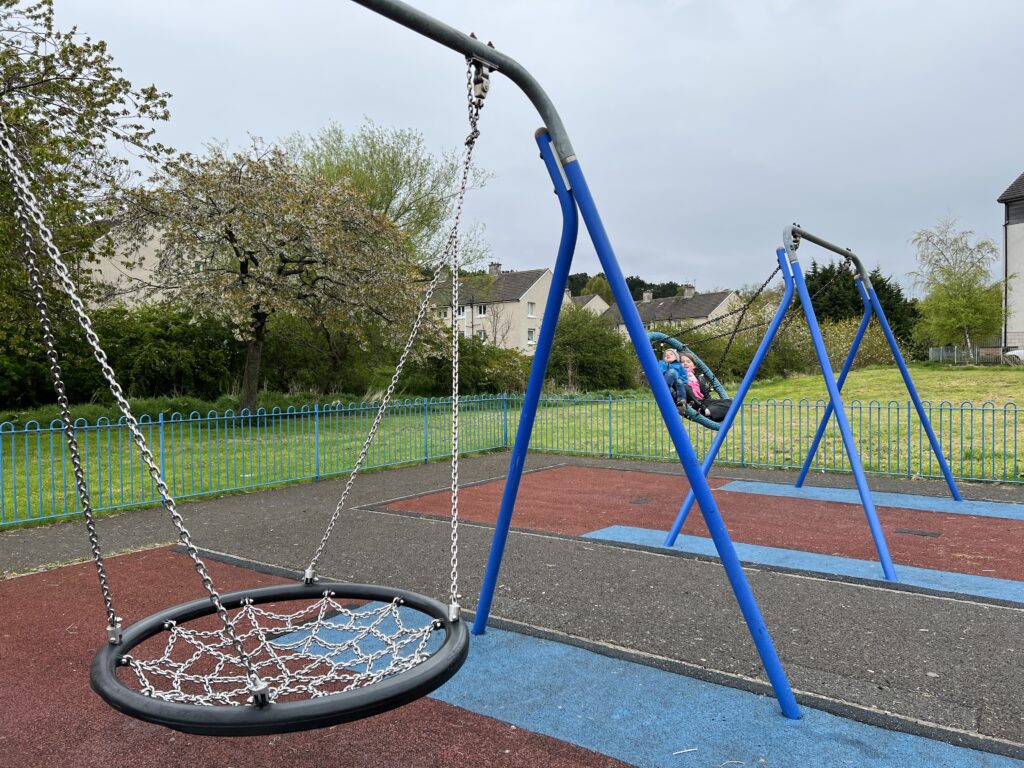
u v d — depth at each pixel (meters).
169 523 7.19
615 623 4.17
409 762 2.68
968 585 4.87
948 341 28.33
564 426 16.86
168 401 16.89
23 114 11.29
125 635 2.36
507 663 3.59
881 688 3.28
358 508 7.98
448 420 16.98
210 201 14.20
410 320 16.39
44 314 2.12
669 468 11.12
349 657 3.65
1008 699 3.15
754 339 28.55
